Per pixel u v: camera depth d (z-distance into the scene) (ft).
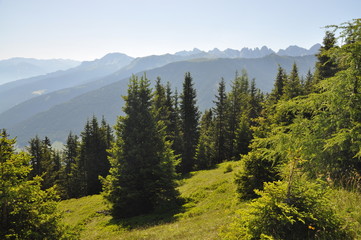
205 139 177.47
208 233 31.86
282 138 30.45
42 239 31.37
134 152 67.31
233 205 46.11
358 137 23.04
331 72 83.76
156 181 66.33
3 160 31.68
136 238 40.96
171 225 45.93
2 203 30.04
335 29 25.29
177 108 160.35
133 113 72.84
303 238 18.13
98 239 49.14
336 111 27.40
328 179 27.07
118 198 65.26
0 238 28.78
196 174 116.57
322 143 27.43
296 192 19.75
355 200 21.68
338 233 17.54
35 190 33.35
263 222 19.04
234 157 139.44
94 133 162.40
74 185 175.01
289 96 86.99
